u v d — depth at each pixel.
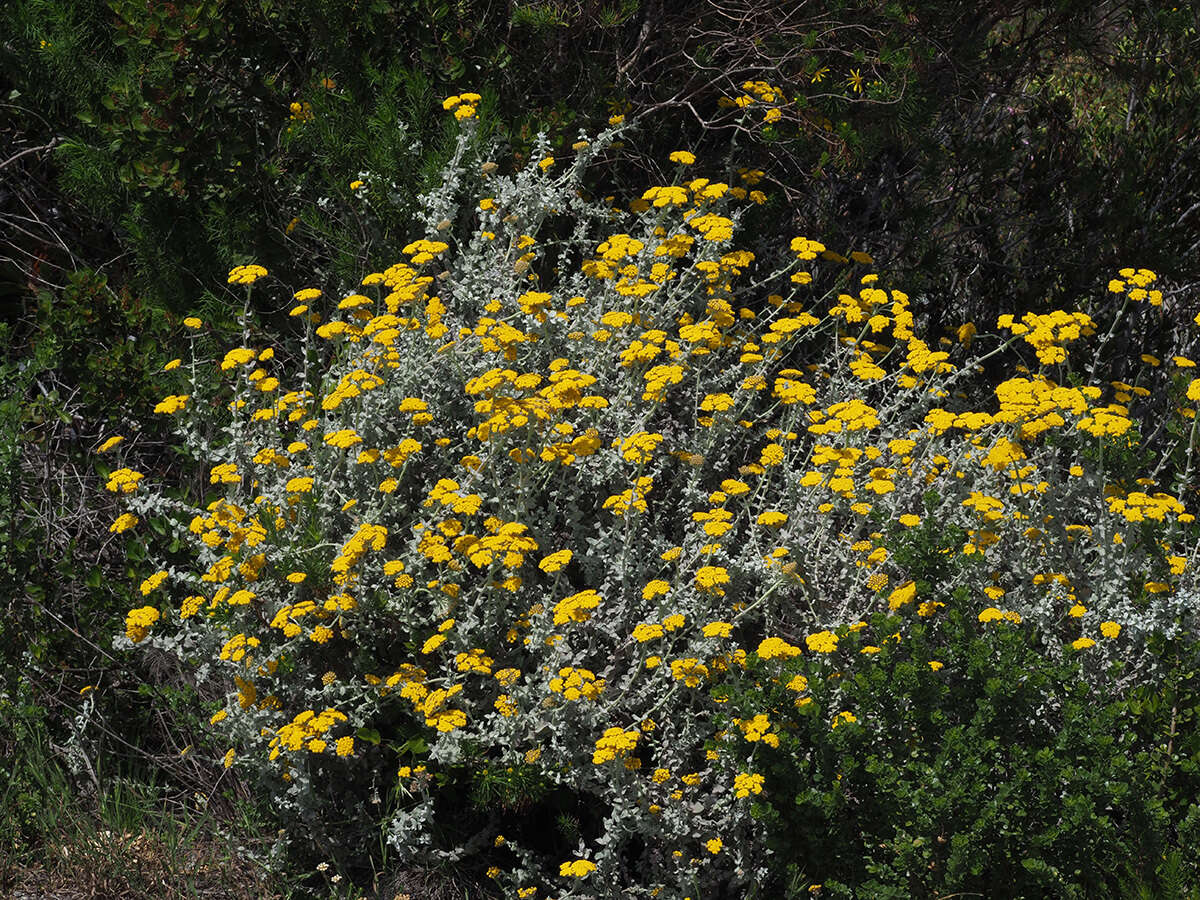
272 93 5.22
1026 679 3.24
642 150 5.73
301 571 3.76
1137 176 5.95
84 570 4.40
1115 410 4.27
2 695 4.02
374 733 3.65
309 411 4.43
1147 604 3.65
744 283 5.77
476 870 3.80
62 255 5.63
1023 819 3.23
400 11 5.11
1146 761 3.14
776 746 3.29
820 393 5.00
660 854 3.61
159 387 4.66
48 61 5.05
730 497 4.43
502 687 3.65
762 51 5.50
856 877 3.31
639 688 3.83
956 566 3.74
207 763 4.09
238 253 5.06
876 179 6.07
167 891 3.64
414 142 5.02
